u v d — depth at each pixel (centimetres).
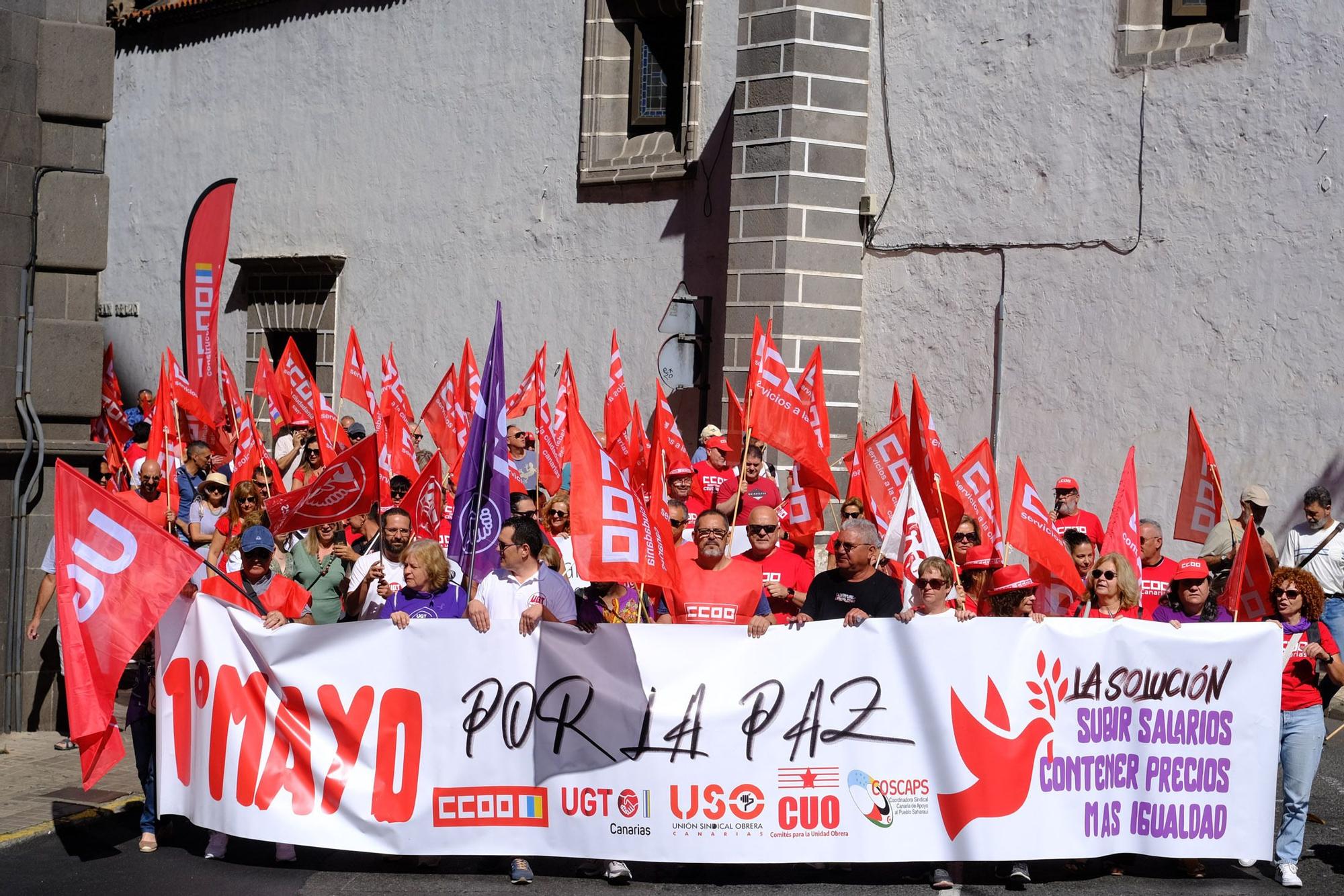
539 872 740
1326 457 1161
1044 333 1334
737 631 718
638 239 1667
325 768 720
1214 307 1229
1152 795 737
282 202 2103
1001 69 1367
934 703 721
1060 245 1325
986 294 1377
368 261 1989
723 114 1568
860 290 1471
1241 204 1214
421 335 1917
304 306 2072
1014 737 724
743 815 713
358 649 723
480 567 764
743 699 716
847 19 1449
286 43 2098
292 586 795
